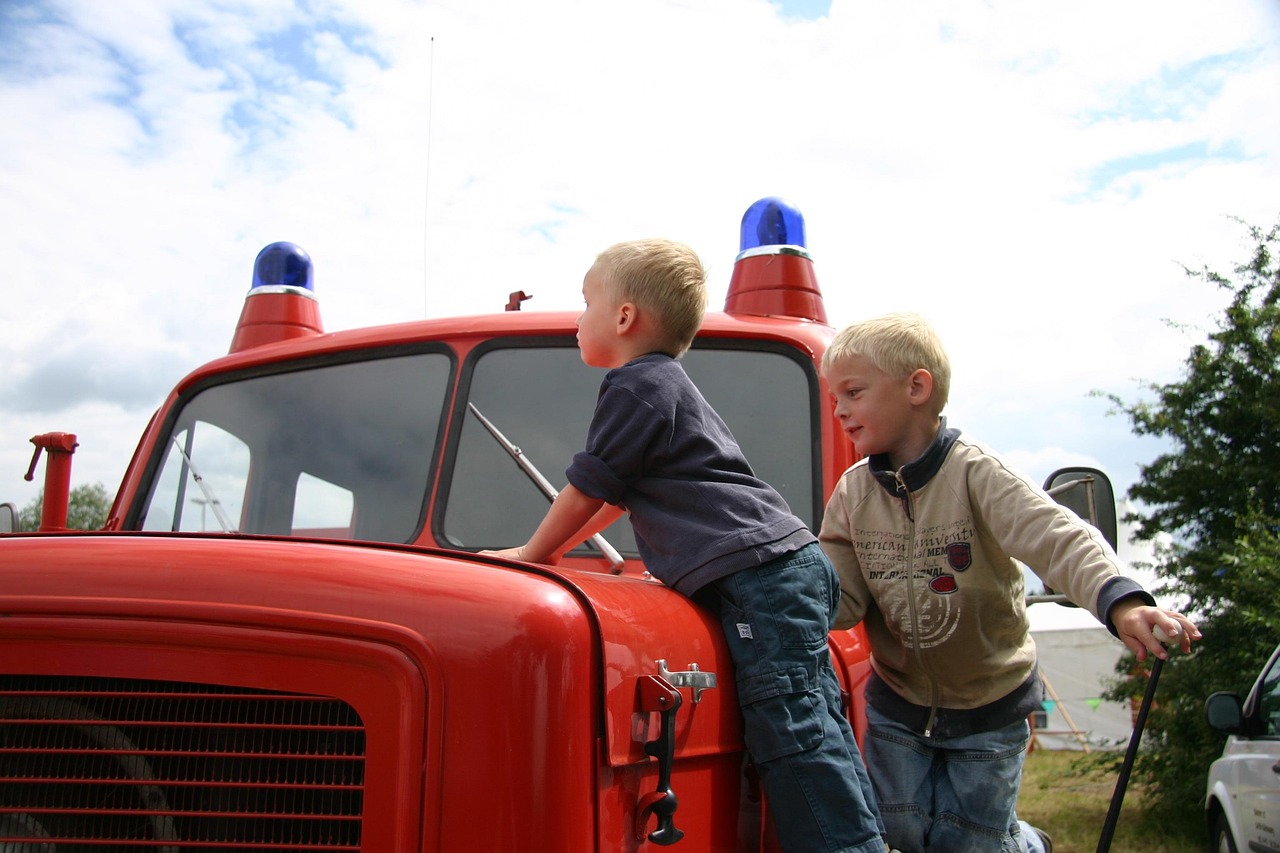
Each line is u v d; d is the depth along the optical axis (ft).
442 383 9.12
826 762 5.35
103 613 4.59
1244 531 33.19
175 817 4.51
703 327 8.80
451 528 8.51
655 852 4.74
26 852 4.54
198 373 9.95
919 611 6.80
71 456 8.83
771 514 5.85
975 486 6.72
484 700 4.28
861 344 6.93
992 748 6.81
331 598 4.49
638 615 4.96
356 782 4.38
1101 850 6.03
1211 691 30.91
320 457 9.20
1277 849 17.47
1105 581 5.96
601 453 5.88
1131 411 36.50
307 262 11.39
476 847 4.17
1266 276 36.63
